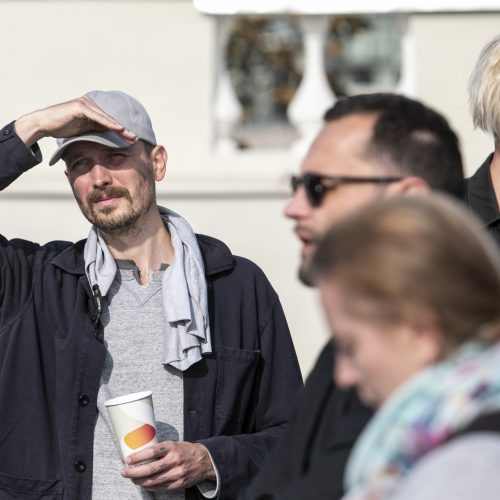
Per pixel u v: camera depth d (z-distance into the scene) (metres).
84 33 16.19
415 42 16.22
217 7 16.06
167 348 8.80
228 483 8.47
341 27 18.81
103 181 9.03
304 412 6.14
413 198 4.23
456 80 16.20
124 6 16.16
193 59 16.28
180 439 8.70
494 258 4.16
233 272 9.45
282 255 16.41
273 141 19.00
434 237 4.08
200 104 16.33
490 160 9.30
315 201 5.89
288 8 16.06
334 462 5.56
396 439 4.00
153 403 8.73
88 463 8.52
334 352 6.15
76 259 9.20
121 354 8.83
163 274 9.20
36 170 16.27
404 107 6.01
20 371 8.79
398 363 4.17
